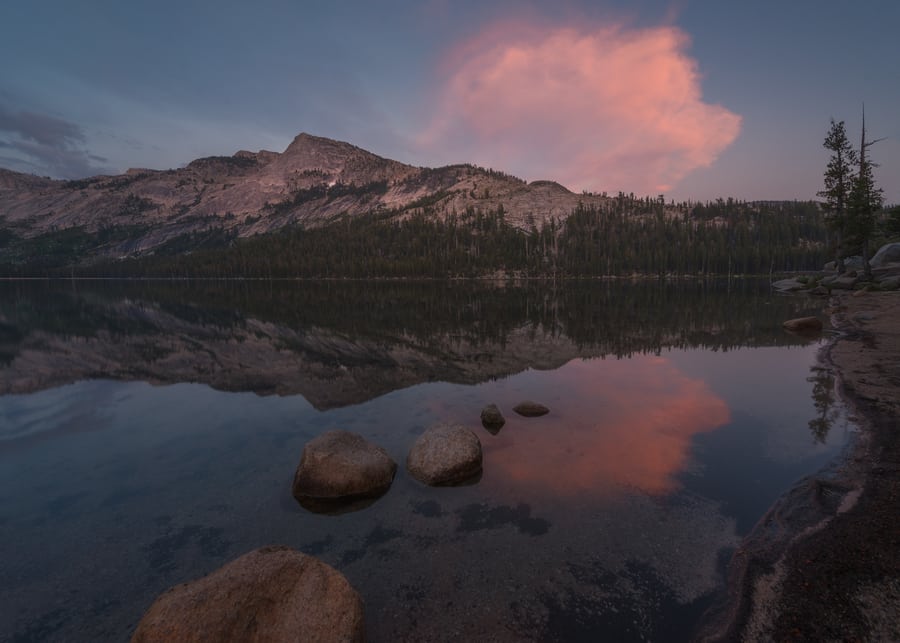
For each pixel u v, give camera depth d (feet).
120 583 17.44
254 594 13.58
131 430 35.17
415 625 14.78
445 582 16.80
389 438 32.12
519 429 32.96
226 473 27.20
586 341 73.92
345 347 72.18
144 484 25.88
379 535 20.02
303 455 24.79
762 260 433.07
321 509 22.49
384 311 136.98
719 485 23.63
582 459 27.40
